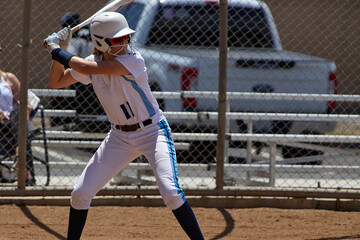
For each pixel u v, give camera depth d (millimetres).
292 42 43438
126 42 13320
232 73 25219
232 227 19219
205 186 21859
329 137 23328
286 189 21594
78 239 14281
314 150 28938
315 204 21734
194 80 24453
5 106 24016
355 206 21609
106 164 14000
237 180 26031
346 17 43188
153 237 17984
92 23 13227
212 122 25516
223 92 20766
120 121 13820
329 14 43406
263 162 26469
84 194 13812
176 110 25109
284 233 18594
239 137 23344
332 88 26078
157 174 13789
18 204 21109
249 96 23609
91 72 13000
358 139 23344
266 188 21641
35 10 36531
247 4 30047
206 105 24984
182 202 13883
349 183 27562
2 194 20859
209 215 20516
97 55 13828
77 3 37188
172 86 24656
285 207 21734
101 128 26266
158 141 13922
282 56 26359
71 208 14109
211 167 23828
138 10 27984
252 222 19828
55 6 36844
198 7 28500
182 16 28359
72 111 26016
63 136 24609
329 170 23984
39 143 24875
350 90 42031
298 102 26281
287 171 25734
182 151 28078
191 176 28109
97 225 19125
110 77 13359
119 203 21547
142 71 13398
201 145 27641
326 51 43531
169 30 28078
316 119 23625
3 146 23625
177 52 25594
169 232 18562
